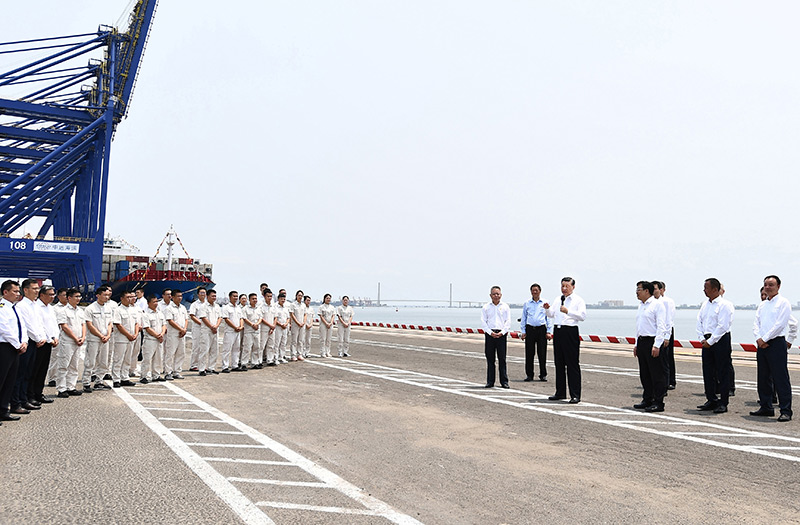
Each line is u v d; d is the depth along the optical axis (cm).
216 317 1393
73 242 3306
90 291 3403
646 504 467
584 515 442
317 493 489
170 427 747
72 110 3497
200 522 418
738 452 634
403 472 555
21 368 859
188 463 574
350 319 1897
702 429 756
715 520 433
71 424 764
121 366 1145
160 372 1244
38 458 591
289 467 569
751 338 6769
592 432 737
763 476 545
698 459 605
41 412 854
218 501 464
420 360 1734
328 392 1081
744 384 1220
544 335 1290
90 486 499
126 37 3484
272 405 935
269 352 1552
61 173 3994
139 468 556
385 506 459
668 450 643
